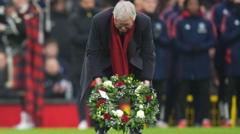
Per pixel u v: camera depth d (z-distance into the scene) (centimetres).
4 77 4600
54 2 4881
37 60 4516
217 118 4384
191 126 4284
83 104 4072
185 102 4219
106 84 2586
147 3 4159
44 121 4534
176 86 4266
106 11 2608
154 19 4175
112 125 2562
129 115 2573
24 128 4338
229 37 4266
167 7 4506
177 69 4241
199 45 4172
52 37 4816
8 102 4591
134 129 2606
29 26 4488
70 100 4584
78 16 4172
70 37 4194
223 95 4325
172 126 4284
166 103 4291
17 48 4569
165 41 4200
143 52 2633
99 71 2617
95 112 2575
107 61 2634
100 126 2575
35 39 4509
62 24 4838
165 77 4219
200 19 4191
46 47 4703
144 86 2600
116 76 2598
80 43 4156
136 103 2588
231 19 4275
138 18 2591
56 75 4691
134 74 2658
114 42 2592
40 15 4531
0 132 3931
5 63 4588
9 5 4509
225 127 4178
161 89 4225
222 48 4306
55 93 4666
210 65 4234
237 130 3919
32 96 4494
